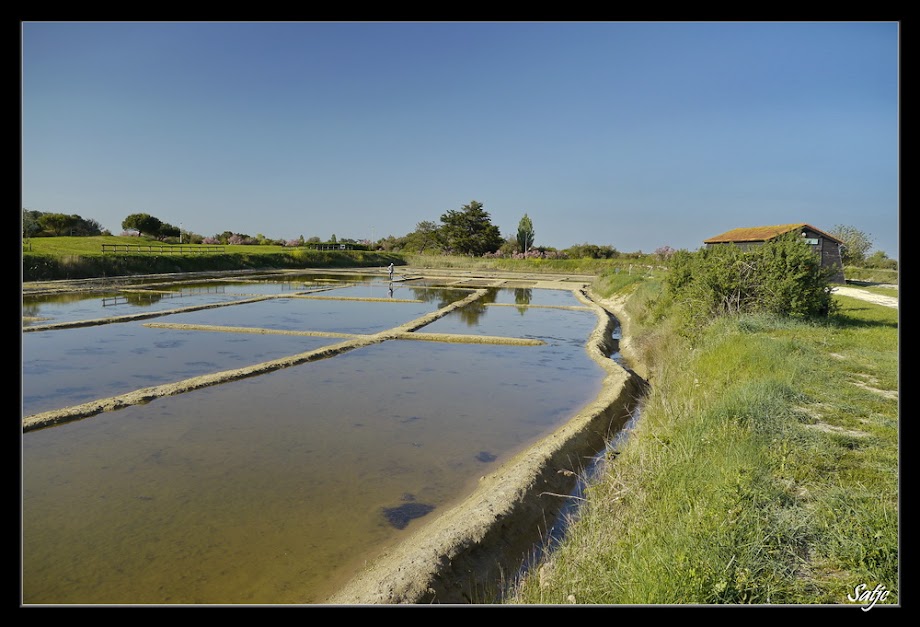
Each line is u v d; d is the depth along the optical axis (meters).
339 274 48.75
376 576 5.09
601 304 30.88
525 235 80.69
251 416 9.90
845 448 6.22
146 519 6.30
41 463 7.71
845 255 40.97
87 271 35.78
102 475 7.39
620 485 6.36
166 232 69.62
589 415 10.10
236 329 18.17
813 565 4.25
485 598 5.14
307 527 6.24
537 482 7.21
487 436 9.33
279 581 5.22
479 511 6.23
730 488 5.19
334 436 9.08
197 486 7.15
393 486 7.35
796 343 10.88
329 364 14.08
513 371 14.05
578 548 5.24
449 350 16.39
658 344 15.34
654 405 9.70
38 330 17.31
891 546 4.12
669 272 19.58
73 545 5.74
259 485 7.24
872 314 15.84
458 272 56.34
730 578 3.99
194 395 11.04
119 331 17.77
